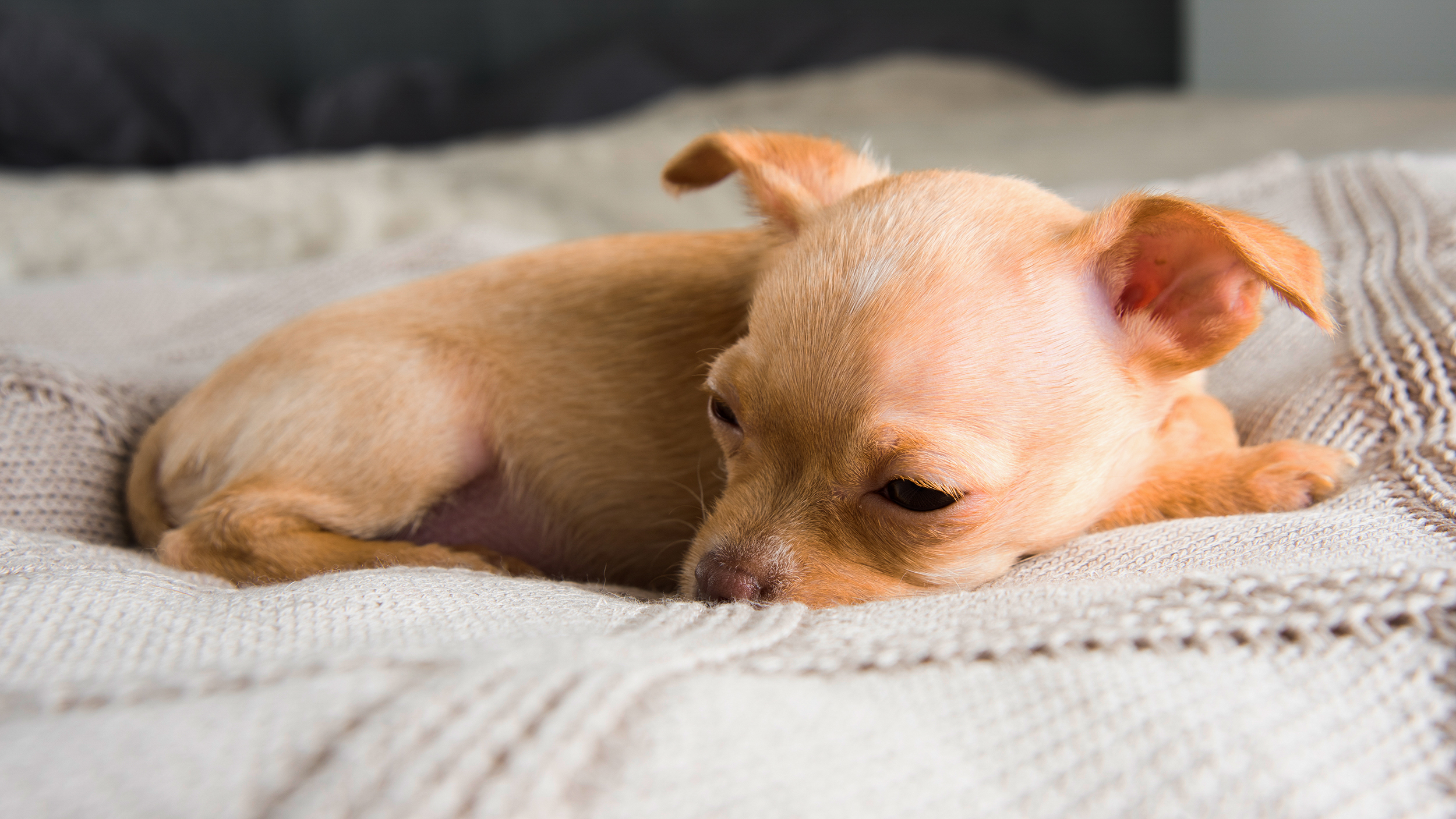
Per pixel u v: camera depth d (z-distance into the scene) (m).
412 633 0.29
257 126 1.31
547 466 0.41
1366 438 0.36
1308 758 0.27
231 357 0.44
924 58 1.33
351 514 0.40
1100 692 0.28
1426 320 0.37
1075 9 1.44
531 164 0.92
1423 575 0.29
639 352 0.40
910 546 0.35
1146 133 0.91
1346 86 1.24
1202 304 0.36
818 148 0.41
